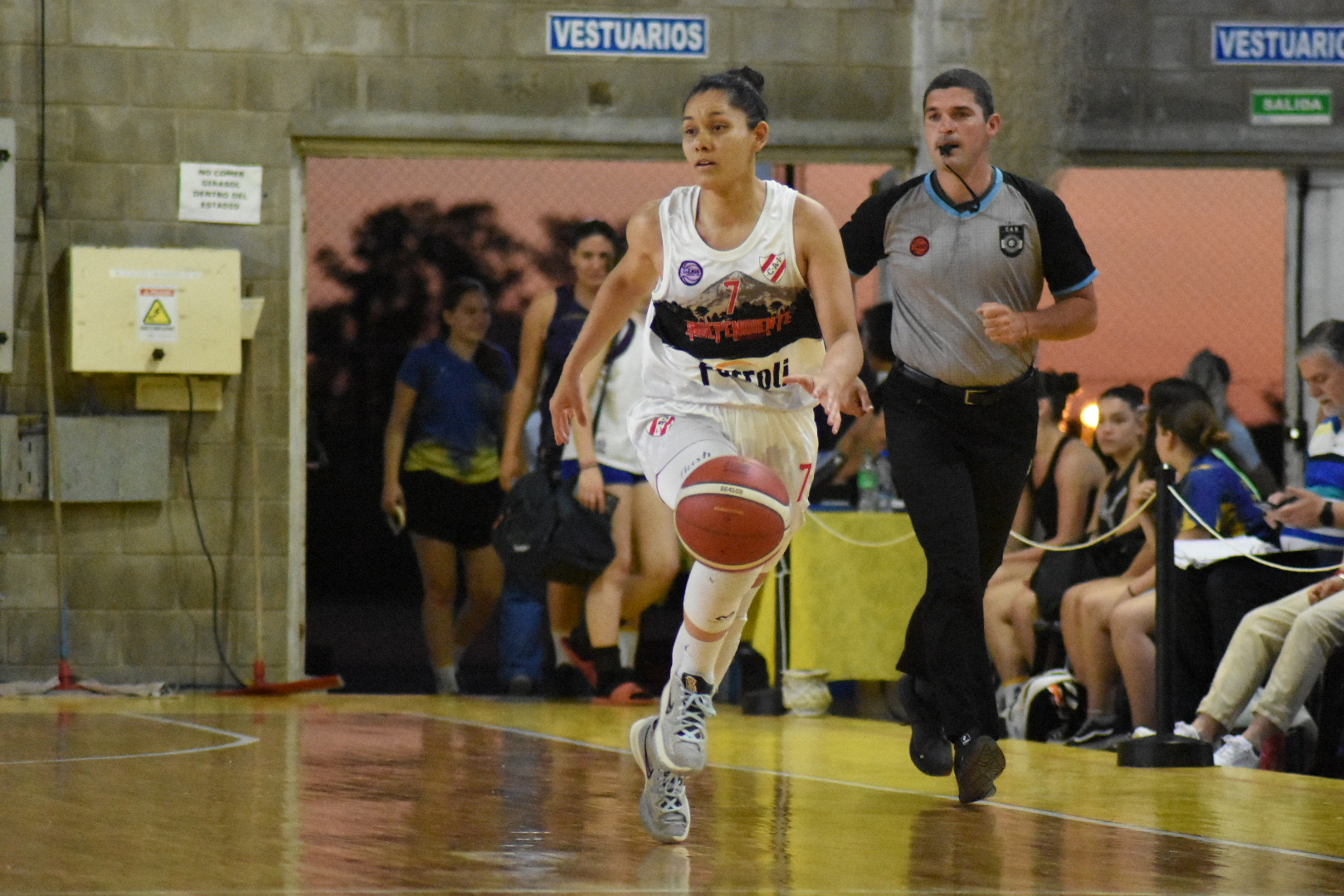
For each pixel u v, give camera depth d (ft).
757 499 28.96
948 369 39.37
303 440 79.46
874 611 69.36
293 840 30.50
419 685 82.23
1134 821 35.60
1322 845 32.04
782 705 67.92
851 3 80.38
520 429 77.00
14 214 76.18
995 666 65.98
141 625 76.74
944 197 39.83
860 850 30.37
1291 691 49.11
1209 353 74.02
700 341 31.78
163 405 76.84
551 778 41.83
